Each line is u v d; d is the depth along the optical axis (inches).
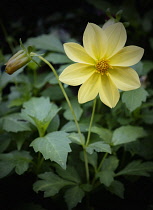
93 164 13.2
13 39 24.3
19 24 26.4
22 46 10.5
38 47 17.1
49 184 12.1
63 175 12.6
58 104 18.4
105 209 14.2
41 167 13.3
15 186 14.0
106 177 12.1
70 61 15.5
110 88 10.4
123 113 16.1
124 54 10.2
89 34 9.7
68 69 9.9
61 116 16.5
